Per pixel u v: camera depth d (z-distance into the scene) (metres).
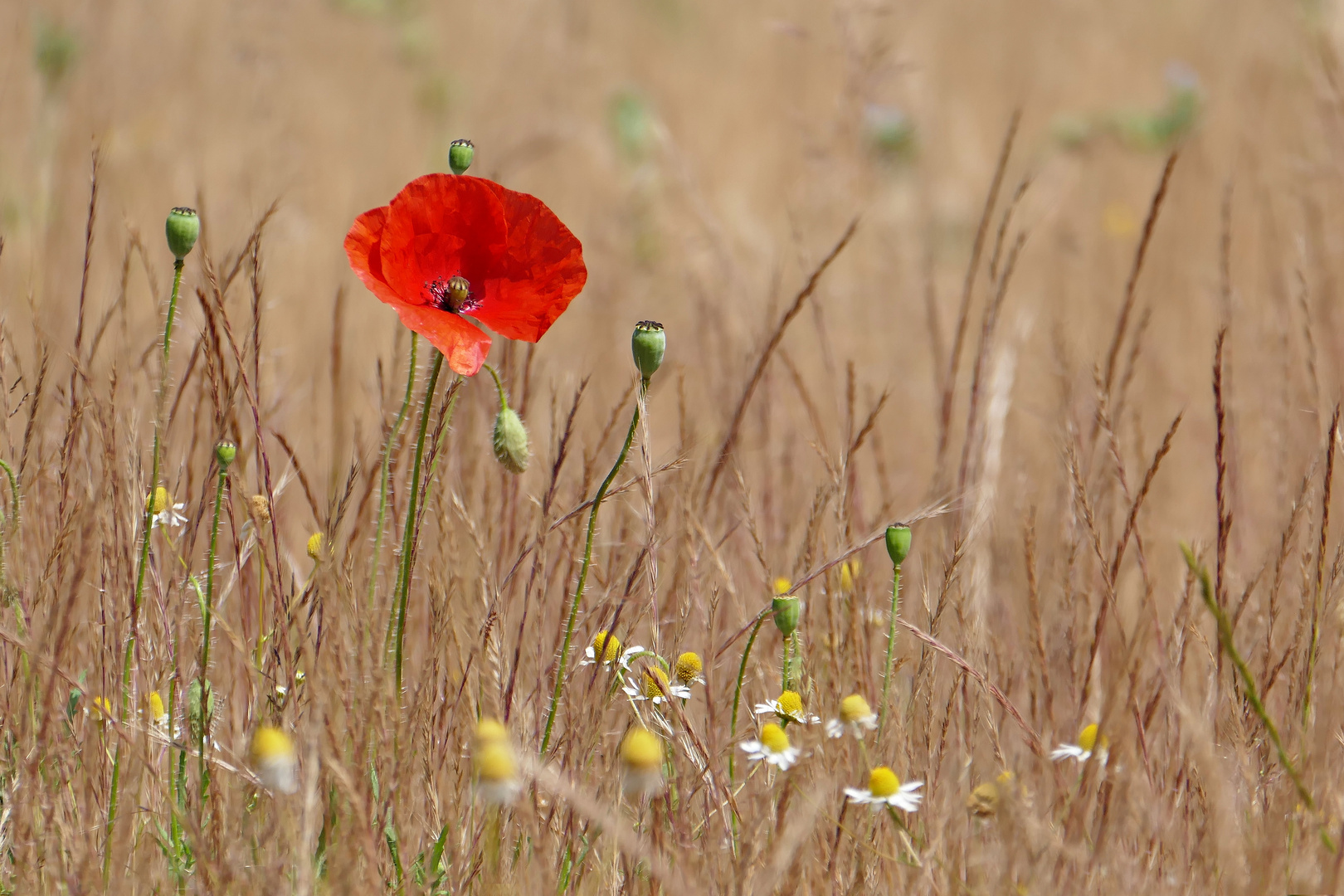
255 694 3.13
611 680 3.13
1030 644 3.24
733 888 3.08
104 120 4.98
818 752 3.12
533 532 3.23
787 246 4.80
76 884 3.07
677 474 3.27
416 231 3.09
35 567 3.18
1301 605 3.19
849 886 3.11
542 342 4.35
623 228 5.22
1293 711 3.17
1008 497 3.44
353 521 3.27
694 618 3.22
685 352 4.19
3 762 3.12
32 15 5.35
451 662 3.17
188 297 3.38
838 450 3.37
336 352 3.34
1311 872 3.10
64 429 3.22
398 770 3.09
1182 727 3.18
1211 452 3.65
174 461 3.28
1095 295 4.91
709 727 3.12
